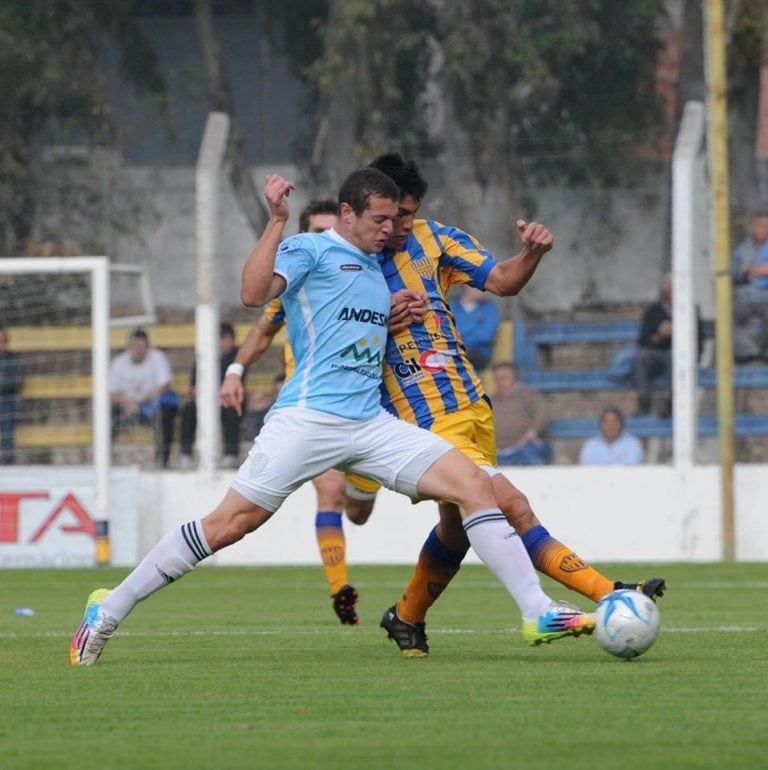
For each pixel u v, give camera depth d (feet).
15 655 77.92
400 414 73.31
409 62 201.16
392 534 170.60
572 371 176.45
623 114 198.18
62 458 185.57
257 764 46.50
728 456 165.07
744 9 196.85
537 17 196.13
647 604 67.82
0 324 186.29
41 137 206.39
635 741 49.78
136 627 97.91
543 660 72.84
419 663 72.23
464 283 74.74
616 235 182.29
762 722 53.47
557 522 169.99
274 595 130.41
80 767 46.29
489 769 45.21
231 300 189.57
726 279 164.45
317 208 99.19
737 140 180.45
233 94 219.20
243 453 176.35
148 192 200.54
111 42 217.77
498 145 188.14
